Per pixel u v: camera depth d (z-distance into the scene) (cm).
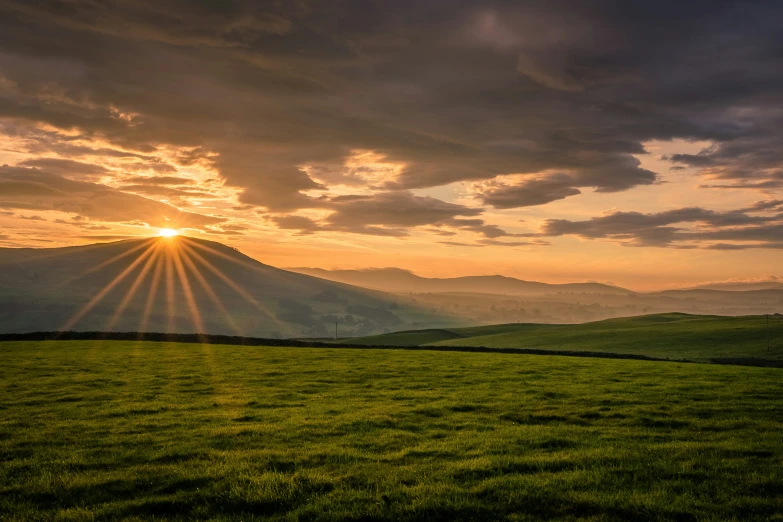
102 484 1283
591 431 1859
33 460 1486
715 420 2041
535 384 3022
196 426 1930
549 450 1605
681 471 1371
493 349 6556
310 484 1265
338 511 1098
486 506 1120
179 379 3173
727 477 1328
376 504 1129
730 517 1083
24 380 3052
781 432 1834
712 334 9450
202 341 6600
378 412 2172
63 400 2477
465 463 1435
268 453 1541
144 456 1526
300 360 4334
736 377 3384
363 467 1413
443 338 15662
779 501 1164
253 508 1139
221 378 3225
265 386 2927
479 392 2714
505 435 1784
